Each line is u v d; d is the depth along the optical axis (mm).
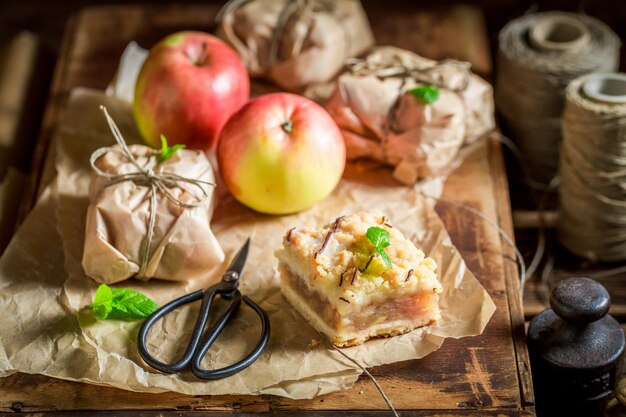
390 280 710
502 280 771
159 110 824
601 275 885
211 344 719
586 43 925
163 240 752
